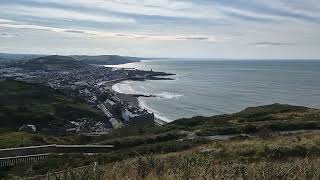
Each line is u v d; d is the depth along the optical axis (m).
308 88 194.50
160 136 49.09
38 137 63.03
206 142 35.88
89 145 49.12
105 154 35.62
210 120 64.12
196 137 44.22
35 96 143.88
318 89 189.00
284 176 8.15
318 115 58.47
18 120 115.00
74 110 133.00
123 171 10.54
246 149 22.33
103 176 9.63
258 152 21.58
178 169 9.55
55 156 40.50
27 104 133.12
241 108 133.50
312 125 46.72
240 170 8.74
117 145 48.94
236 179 8.26
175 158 14.31
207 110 133.50
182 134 48.25
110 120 127.31
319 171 8.52
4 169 36.59
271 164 8.96
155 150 33.56
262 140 28.12
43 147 47.72
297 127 46.59
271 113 65.25
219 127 49.47
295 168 9.12
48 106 132.25
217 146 25.23
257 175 8.18
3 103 130.25
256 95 168.75
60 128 111.62
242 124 52.88
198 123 63.34
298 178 8.23
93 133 99.50
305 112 62.78
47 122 116.44
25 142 56.59
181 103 154.12
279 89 191.75
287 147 21.78
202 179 8.31
